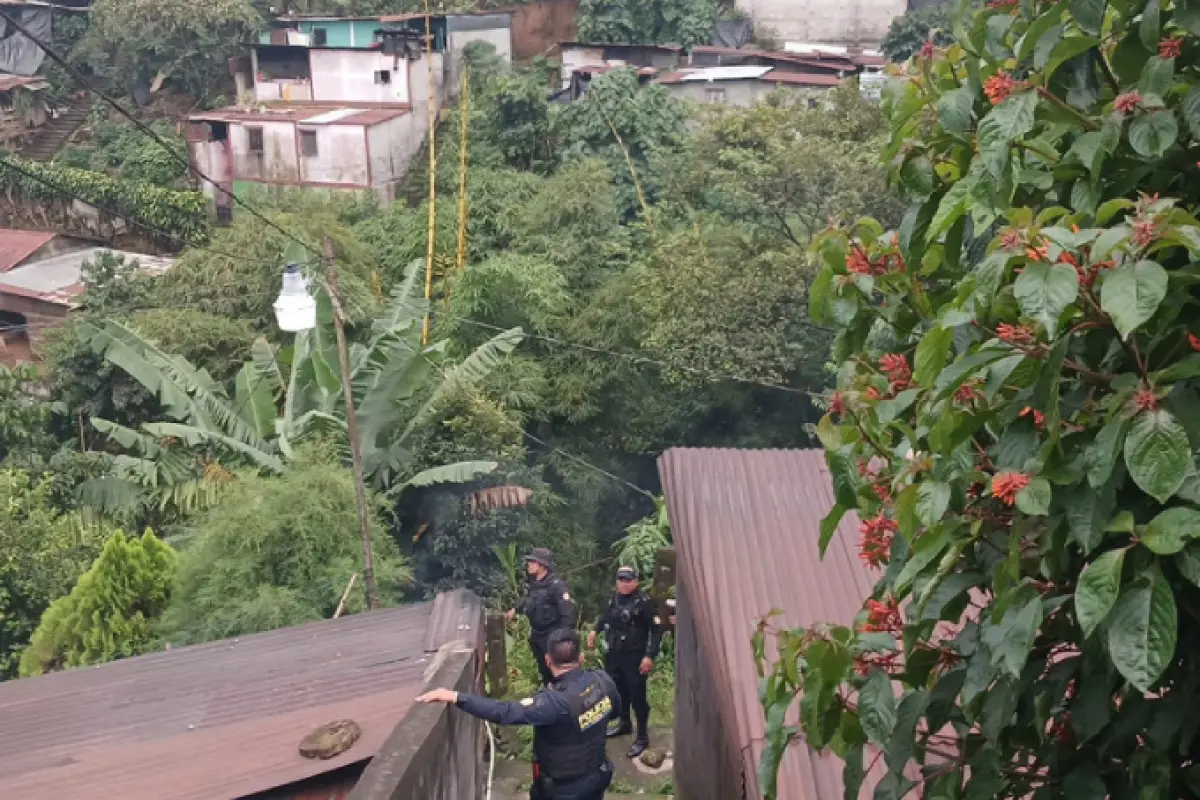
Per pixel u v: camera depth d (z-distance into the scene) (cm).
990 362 186
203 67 2412
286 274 713
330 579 810
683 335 1280
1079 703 206
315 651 413
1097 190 204
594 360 1415
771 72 2169
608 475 1338
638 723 698
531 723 422
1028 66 231
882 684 224
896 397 226
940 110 225
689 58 2409
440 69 2281
